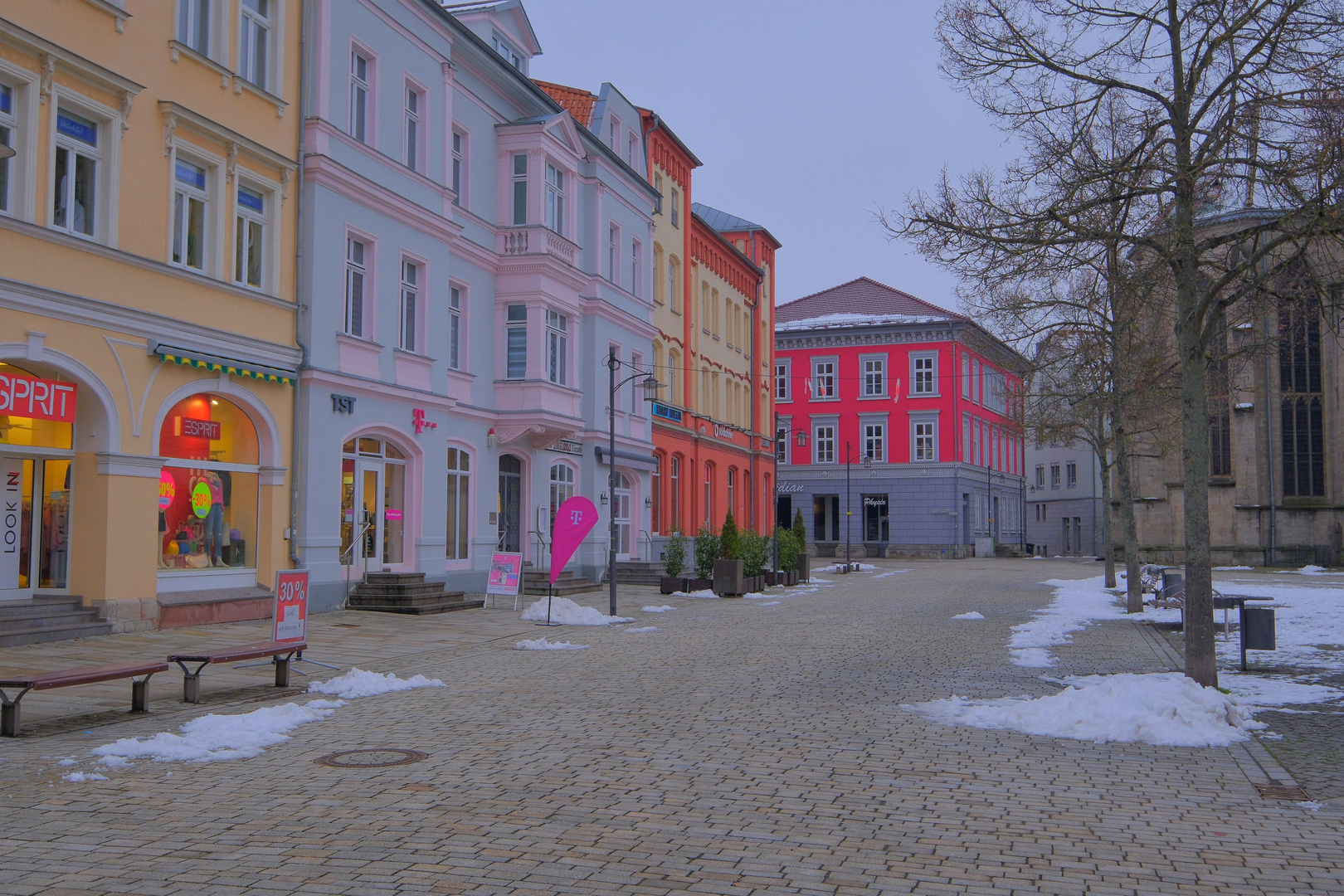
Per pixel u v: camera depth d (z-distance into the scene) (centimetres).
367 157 2159
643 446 3453
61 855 573
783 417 6825
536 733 940
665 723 998
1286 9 1073
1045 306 2042
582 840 614
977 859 588
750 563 3088
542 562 2872
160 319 1661
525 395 2698
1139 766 823
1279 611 2302
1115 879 556
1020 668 1414
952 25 1252
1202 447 1147
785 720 1013
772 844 613
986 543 6875
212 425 1836
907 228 1259
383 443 2262
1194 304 1171
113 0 1586
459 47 2519
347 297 2128
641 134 3662
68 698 1087
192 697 1073
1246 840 629
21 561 1562
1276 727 1003
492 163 2709
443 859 575
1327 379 5034
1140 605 2309
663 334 3866
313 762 814
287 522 1966
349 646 1584
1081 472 7544
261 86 1933
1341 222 1026
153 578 1656
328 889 523
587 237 3119
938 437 6512
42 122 1473
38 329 1460
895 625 2055
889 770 804
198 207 1791
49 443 1551
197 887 524
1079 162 1237
